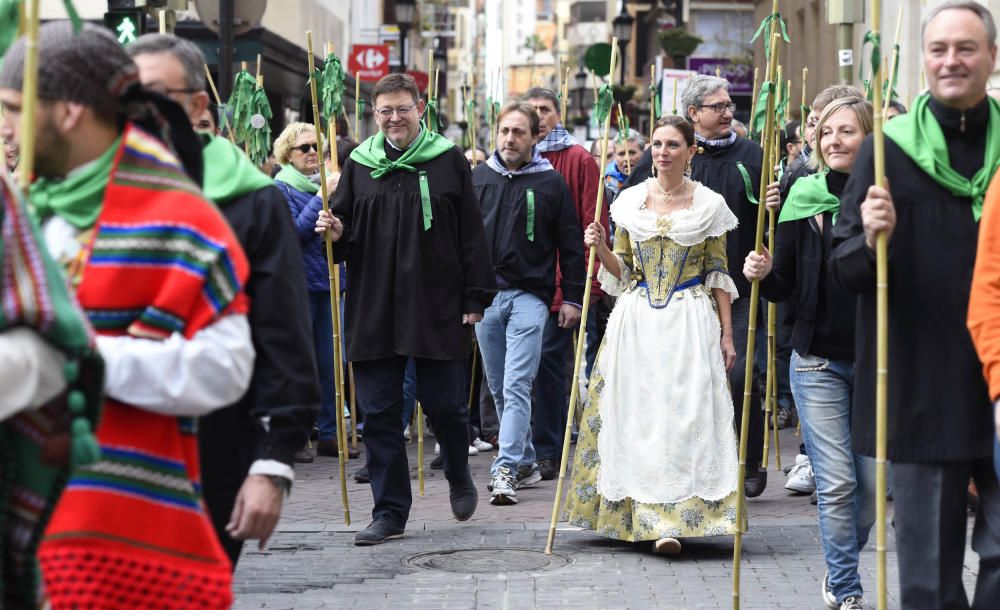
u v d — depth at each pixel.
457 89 72.38
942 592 4.87
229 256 3.54
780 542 8.26
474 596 7.00
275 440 4.04
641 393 8.00
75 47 3.48
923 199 4.79
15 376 2.98
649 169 9.49
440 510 9.30
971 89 4.77
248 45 20.64
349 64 23.03
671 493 7.86
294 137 11.33
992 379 4.38
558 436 10.67
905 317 4.81
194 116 4.20
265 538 4.03
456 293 8.30
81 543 3.44
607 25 96.69
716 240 8.13
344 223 8.35
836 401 6.52
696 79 9.52
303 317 4.20
